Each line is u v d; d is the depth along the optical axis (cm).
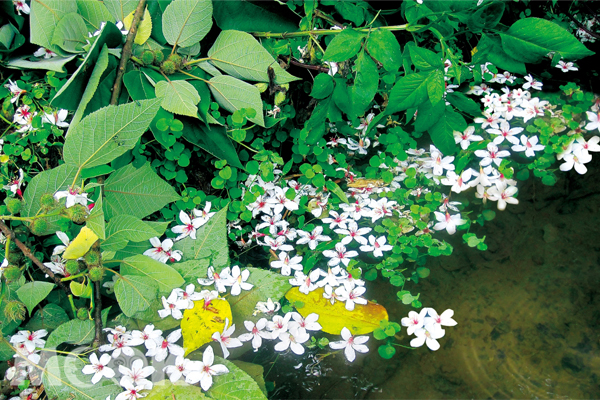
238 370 88
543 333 96
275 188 105
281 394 92
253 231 106
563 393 91
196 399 86
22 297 88
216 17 103
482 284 101
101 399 86
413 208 105
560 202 109
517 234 106
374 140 116
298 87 112
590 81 126
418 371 94
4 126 104
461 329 97
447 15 98
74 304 96
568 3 131
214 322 91
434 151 111
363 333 95
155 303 92
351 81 110
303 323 94
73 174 89
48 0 92
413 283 102
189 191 102
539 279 101
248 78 102
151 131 98
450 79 117
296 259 100
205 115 98
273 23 105
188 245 97
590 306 98
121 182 93
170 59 98
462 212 108
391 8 115
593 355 93
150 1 100
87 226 85
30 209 89
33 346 89
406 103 99
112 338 89
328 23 113
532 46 97
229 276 95
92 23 98
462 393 92
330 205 107
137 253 95
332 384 93
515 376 92
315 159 110
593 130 117
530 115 115
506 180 110
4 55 102
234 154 101
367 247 102
